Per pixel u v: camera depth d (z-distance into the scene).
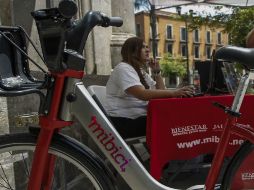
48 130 1.96
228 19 17.58
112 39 6.70
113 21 2.05
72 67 1.94
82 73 1.99
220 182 2.33
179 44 63.41
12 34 2.07
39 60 4.32
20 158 2.31
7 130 3.52
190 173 3.22
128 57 3.99
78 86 2.00
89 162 2.02
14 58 2.07
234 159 2.28
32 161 2.04
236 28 17.38
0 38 2.00
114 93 3.88
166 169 3.22
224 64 3.58
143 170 2.09
